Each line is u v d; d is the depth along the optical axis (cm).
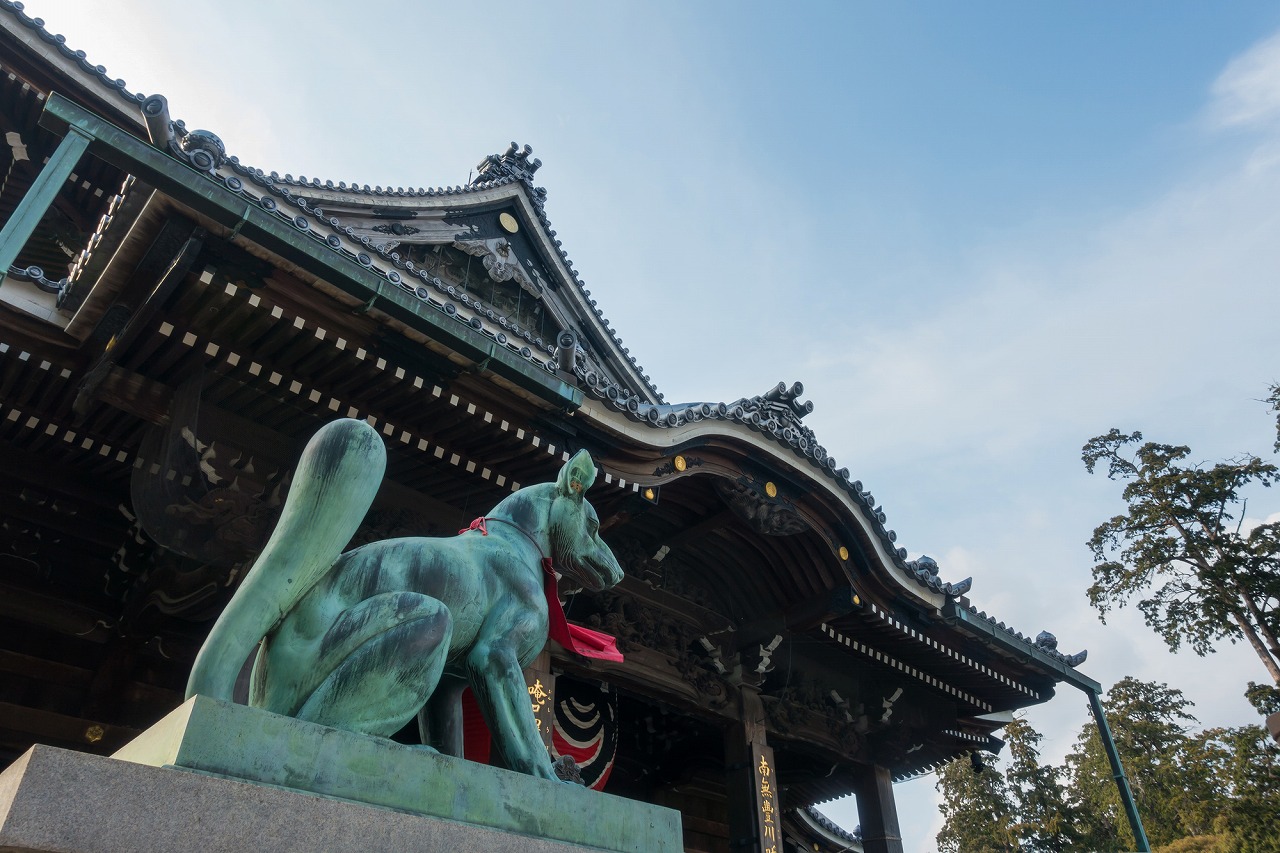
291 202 1059
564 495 468
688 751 1898
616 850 362
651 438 1178
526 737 380
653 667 1423
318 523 348
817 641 1645
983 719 1942
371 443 370
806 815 2402
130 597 1068
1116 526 2788
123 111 1336
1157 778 3869
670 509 1426
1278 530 2544
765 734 1541
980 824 4228
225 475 920
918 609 1560
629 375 2048
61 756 237
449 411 1005
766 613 1560
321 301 868
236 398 935
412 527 1140
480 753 880
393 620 353
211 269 809
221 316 859
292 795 269
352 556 374
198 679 312
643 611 1455
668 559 1534
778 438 1323
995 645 1661
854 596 1477
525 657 409
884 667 1753
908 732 1791
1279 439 2611
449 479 1130
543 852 324
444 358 945
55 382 911
